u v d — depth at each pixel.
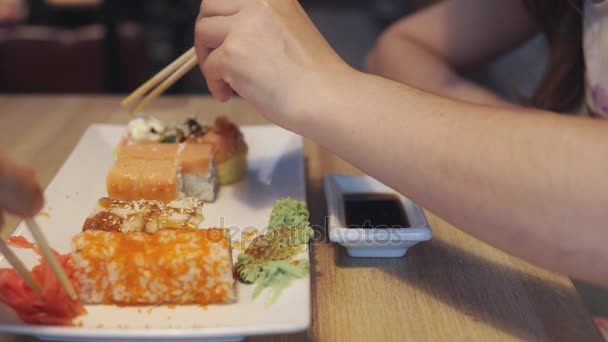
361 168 0.45
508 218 0.41
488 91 0.79
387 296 0.49
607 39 0.64
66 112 0.85
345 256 0.54
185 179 0.61
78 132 0.79
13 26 1.74
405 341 0.44
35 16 1.88
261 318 0.43
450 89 0.79
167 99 0.89
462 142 0.41
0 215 0.39
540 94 0.74
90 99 0.90
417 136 0.43
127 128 0.71
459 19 0.86
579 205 0.39
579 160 0.39
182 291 0.45
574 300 0.48
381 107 0.44
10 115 0.84
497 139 0.41
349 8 3.29
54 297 0.43
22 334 0.44
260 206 0.61
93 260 0.45
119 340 0.42
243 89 0.49
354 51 2.50
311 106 0.46
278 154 0.71
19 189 0.38
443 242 0.56
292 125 0.47
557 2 0.71
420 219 0.53
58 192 0.60
